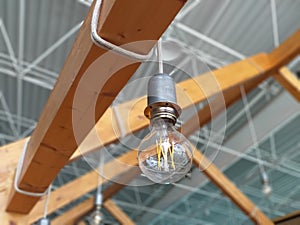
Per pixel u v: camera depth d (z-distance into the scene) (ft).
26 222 5.90
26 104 15.60
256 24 11.45
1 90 14.70
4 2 10.64
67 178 20.71
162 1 2.62
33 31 11.62
